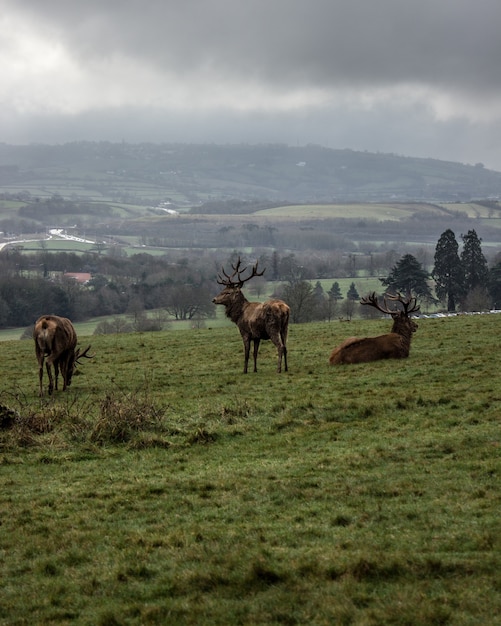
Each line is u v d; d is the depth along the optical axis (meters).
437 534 10.62
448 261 93.12
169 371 28.16
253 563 9.84
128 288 122.94
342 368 25.28
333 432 16.94
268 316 25.42
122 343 38.25
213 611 8.98
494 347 27.62
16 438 17.16
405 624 8.30
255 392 22.28
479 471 13.23
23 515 12.70
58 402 22.00
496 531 10.51
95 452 16.52
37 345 23.36
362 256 195.88
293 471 14.19
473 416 17.20
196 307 100.50
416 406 18.73
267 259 154.50
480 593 8.82
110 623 8.91
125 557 10.68
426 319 41.47
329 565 9.78
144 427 17.81
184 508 12.59
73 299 110.25
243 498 12.91
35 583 10.13
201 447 16.58
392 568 9.56
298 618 8.67
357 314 92.12
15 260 154.88
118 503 13.04
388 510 11.76
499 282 93.88
